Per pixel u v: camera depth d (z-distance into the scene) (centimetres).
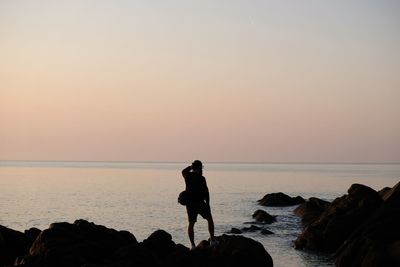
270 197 5341
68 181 11094
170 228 3634
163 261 1599
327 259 2403
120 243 1823
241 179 12394
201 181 1666
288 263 2322
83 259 1568
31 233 2088
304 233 2712
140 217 4381
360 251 2006
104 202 5850
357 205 2734
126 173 17175
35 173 16625
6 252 1853
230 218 4231
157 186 9294
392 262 1838
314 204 4100
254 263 1608
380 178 12188
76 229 1805
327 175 14900
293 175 15200
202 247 1658
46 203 5697
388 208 2388
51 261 1510
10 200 6059
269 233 3228
